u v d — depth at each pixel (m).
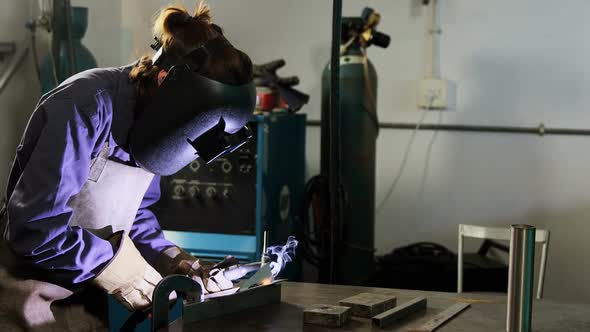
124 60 3.71
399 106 3.77
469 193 3.75
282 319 1.65
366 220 3.42
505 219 3.73
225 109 1.52
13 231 1.50
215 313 1.66
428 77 3.71
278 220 3.17
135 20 3.68
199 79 1.52
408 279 3.37
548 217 3.69
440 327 1.61
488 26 3.66
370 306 1.67
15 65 3.54
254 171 2.94
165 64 1.58
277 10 3.82
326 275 3.41
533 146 3.68
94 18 3.71
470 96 3.71
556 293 3.70
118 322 1.57
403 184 3.80
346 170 3.39
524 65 3.65
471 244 3.77
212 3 3.85
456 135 3.73
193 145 1.55
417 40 3.72
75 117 1.53
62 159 1.50
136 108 1.63
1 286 1.58
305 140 3.67
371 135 3.41
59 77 3.18
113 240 1.66
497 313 1.75
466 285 3.34
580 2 3.58
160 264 1.91
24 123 3.63
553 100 3.64
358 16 3.72
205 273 1.83
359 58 3.39
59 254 1.52
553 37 3.62
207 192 2.98
